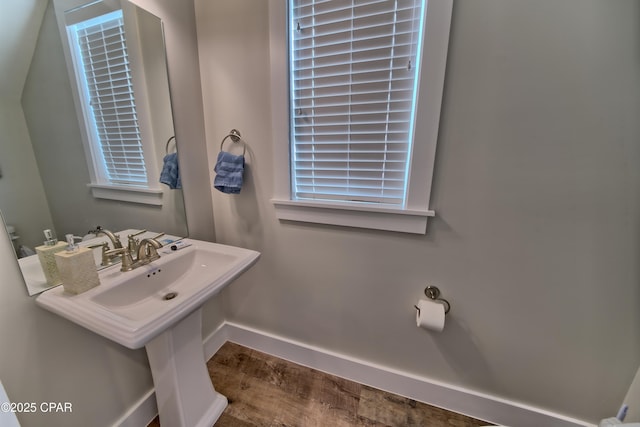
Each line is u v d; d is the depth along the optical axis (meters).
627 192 0.88
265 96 1.23
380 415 1.26
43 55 0.83
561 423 1.13
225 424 1.22
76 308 0.77
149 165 1.17
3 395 0.64
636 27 0.78
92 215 0.98
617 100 0.83
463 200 1.05
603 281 0.96
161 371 1.06
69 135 0.90
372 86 1.09
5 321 0.77
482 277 1.10
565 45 0.84
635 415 0.97
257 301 1.56
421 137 1.02
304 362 1.53
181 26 1.22
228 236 1.53
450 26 0.91
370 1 1.01
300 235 1.35
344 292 1.34
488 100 0.94
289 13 1.11
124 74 1.05
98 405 1.03
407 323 1.27
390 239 1.19
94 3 0.94
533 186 0.96
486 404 1.22
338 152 1.20
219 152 1.40
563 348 1.07
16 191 0.78
